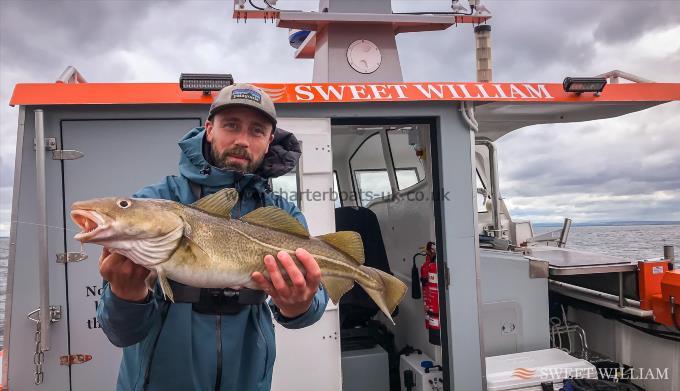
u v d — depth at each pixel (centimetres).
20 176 311
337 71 417
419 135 444
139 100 325
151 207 153
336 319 365
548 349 421
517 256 433
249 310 201
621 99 395
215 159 200
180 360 187
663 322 383
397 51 430
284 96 348
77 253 319
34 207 312
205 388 191
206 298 190
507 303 423
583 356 455
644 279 404
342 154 656
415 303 481
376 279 202
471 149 385
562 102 389
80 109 325
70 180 323
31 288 309
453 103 383
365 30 425
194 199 198
